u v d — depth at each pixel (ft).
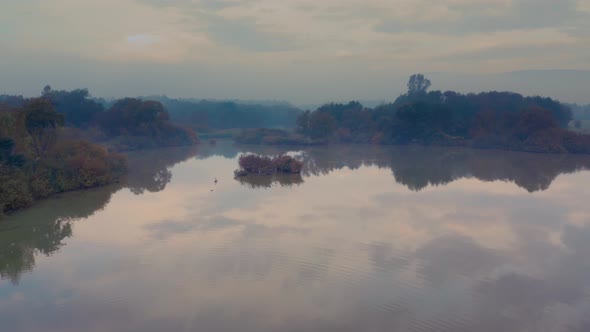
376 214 143.64
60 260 104.12
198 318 76.23
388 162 290.76
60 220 139.54
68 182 190.29
